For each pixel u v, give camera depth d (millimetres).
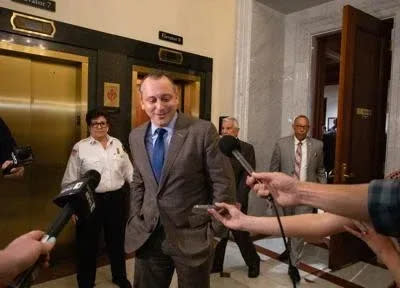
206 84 4250
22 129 2955
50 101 3119
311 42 4129
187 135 1652
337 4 3846
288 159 3297
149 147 1736
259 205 4152
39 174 3078
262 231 1073
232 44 4172
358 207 651
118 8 3371
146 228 1697
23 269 583
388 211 608
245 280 2887
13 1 2725
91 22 3182
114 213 2691
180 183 1636
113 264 2703
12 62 2867
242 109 4074
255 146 4129
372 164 3449
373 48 3348
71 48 3045
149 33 3643
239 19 4055
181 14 3936
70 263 3164
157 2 3697
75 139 3271
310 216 1051
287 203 811
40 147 3072
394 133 3393
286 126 4379
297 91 4270
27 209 3025
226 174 1665
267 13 4133
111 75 3322
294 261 2912
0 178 2859
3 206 2889
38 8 2859
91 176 865
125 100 3449
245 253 2908
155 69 3707
